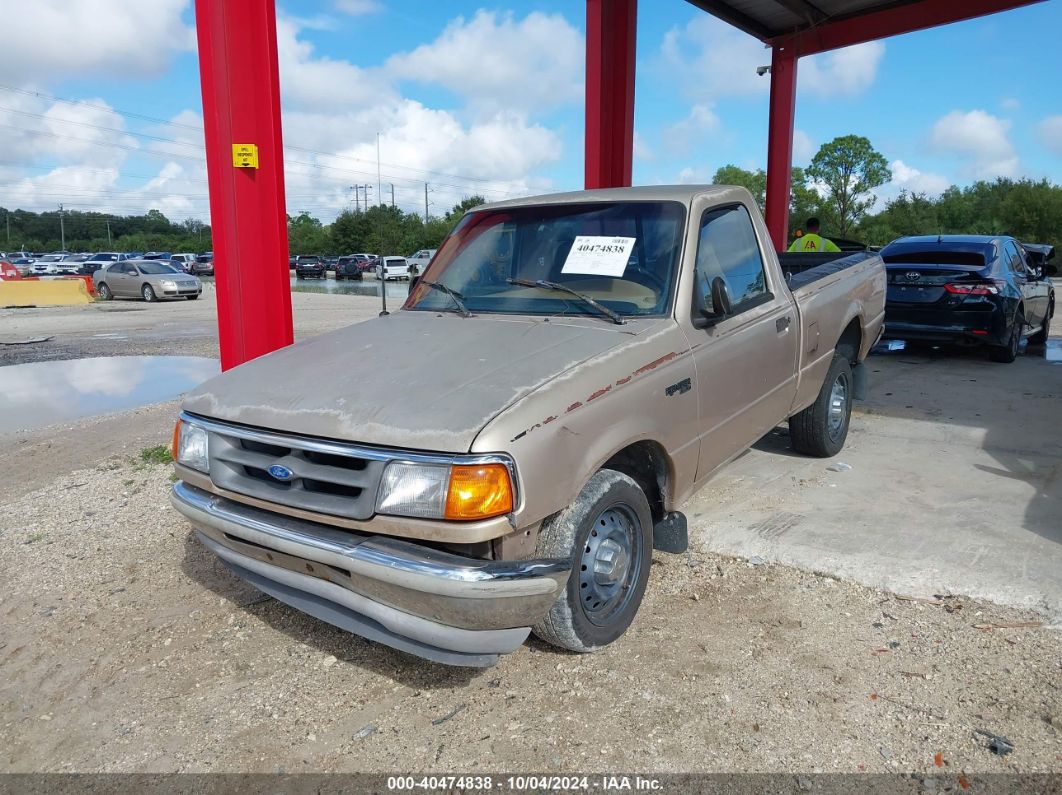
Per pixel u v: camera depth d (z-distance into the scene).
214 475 3.10
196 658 3.43
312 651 3.46
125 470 6.25
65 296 26.77
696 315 3.70
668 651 3.30
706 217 4.00
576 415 2.86
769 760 2.63
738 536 4.38
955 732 2.73
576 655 3.30
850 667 3.14
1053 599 3.52
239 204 5.59
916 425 6.71
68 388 10.31
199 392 3.38
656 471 3.57
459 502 2.54
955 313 9.46
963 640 3.29
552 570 2.66
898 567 3.90
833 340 5.36
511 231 4.20
